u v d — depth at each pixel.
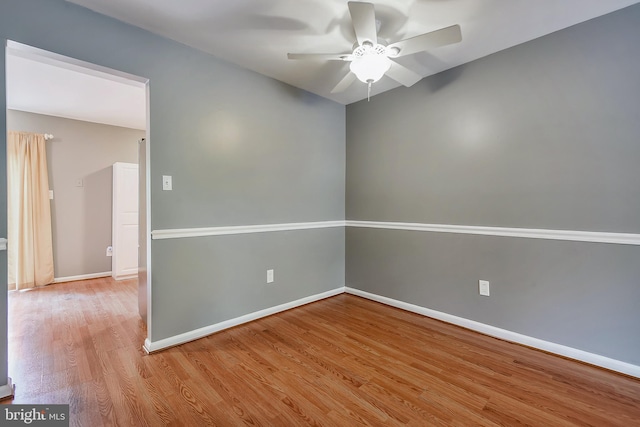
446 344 2.35
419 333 2.54
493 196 2.47
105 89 3.20
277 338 2.44
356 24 1.63
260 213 2.85
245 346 2.30
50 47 1.76
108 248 4.58
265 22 2.03
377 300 3.36
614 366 1.95
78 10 1.85
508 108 2.37
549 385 1.82
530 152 2.27
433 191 2.85
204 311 2.48
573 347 2.11
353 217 3.60
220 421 1.51
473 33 2.16
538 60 2.22
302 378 1.88
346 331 2.58
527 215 2.30
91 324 2.70
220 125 2.54
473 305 2.60
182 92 2.31
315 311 3.07
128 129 4.75
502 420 1.53
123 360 2.08
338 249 3.64
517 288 2.36
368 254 3.44
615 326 1.95
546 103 2.19
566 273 2.13
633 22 1.87
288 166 3.07
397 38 2.22
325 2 1.83
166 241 2.26
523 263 2.33
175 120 2.28
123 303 3.29
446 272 2.77
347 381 1.85
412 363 2.06
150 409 1.59
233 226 2.65
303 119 3.20
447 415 1.56
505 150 2.39
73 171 4.29
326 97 3.42
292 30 2.12
